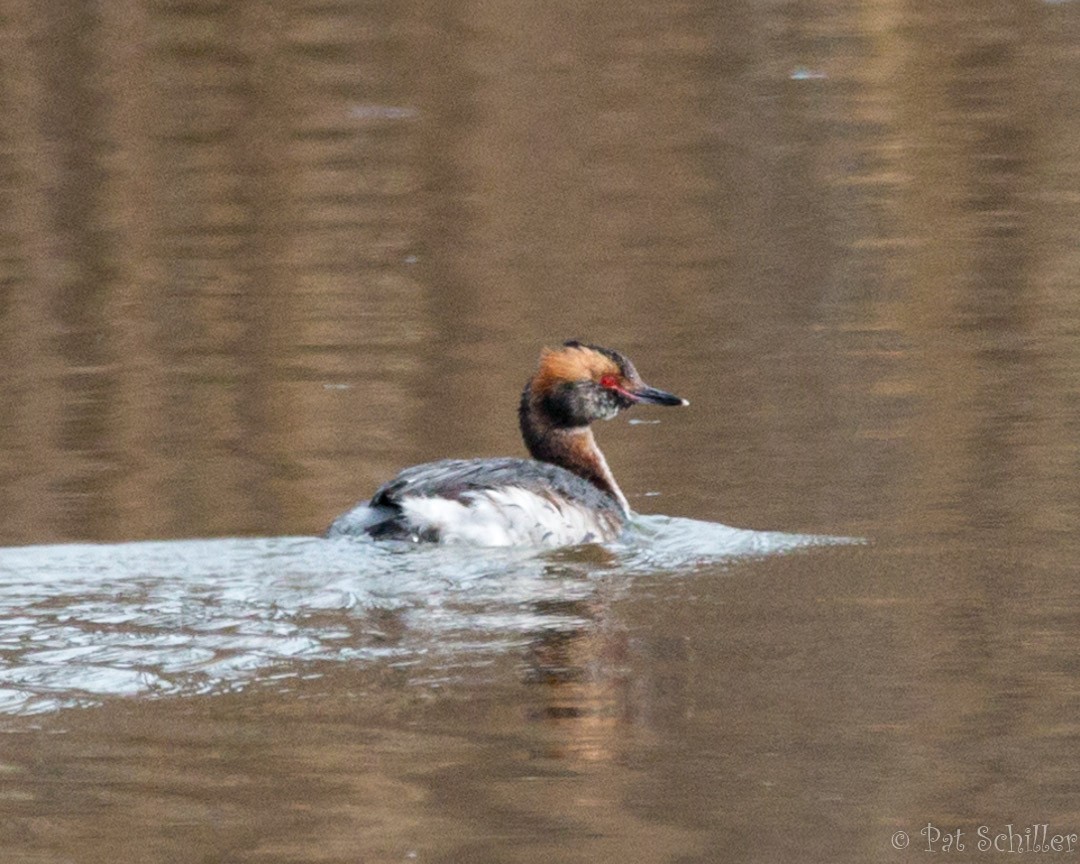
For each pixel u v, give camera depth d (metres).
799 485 14.42
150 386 17.59
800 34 29.78
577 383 14.56
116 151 24.92
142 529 13.82
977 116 26.08
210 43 29.00
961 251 21.02
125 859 7.85
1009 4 31.14
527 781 8.68
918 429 15.76
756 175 23.94
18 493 14.79
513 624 10.89
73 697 9.63
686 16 30.77
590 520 13.17
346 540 12.76
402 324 19.17
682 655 10.34
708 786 8.61
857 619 11.00
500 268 20.88
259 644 10.48
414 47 29.06
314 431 16.27
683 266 20.81
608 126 25.88
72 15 30.09
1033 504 13.70
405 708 9.42
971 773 8.77
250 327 19.19
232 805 8.38
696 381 17.28
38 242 21.92
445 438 16.03
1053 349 17.84
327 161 24.61
